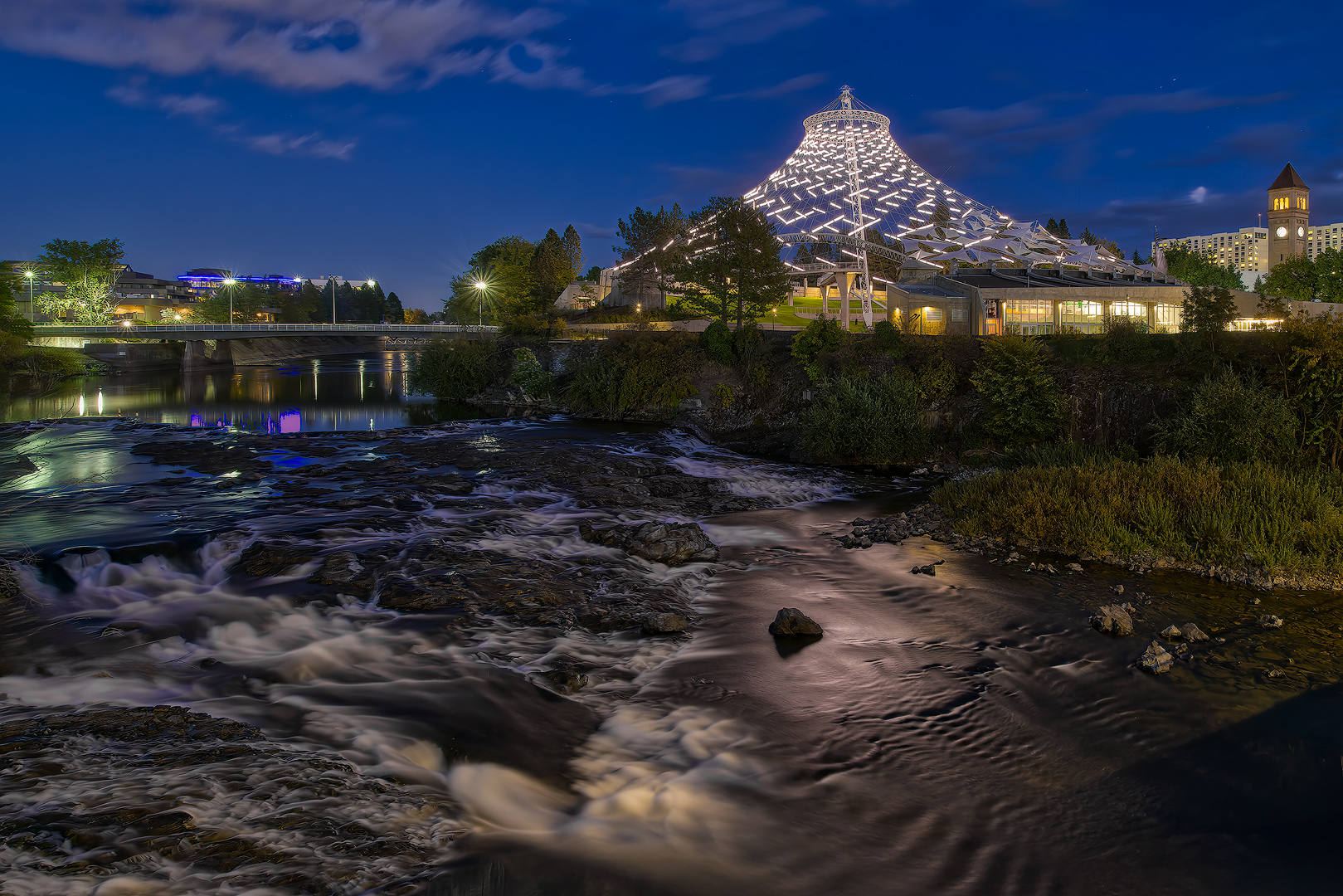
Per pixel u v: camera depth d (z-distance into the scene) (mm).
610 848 7227
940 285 55750
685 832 7590
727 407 40219
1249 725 10203
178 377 84312
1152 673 11805
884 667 12031
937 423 33562
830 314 76688
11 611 11703
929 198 98562
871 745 9625
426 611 12789
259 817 7004
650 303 90562
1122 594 15438
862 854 7445
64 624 11438
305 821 7023
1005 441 31641
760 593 15594
